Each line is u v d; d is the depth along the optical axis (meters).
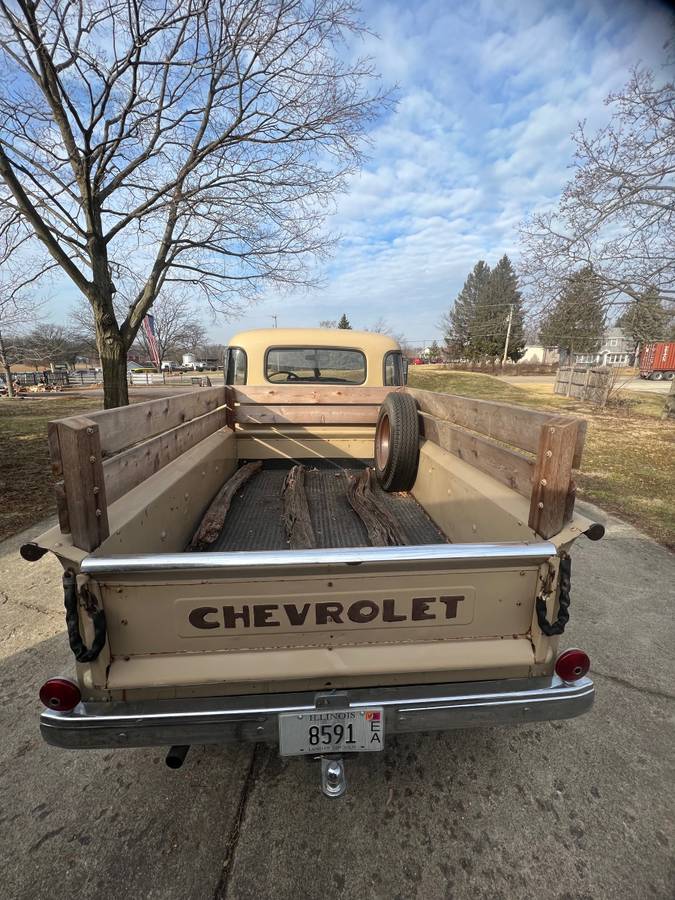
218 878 1.54
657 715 2.27
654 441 9.61
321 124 7.67
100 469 1.35
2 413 15.01
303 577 1.40
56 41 6.16
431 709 1.46
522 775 1.93
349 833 1.68
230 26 6.93
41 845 1.64
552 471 1.45
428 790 1.86
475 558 1.39
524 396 18.86
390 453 3.17
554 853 1.62
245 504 3.14
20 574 3.68
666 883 1.53
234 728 1.42
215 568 1.31
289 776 1.92
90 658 1.32
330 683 1.47
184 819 1.74
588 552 4.22
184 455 2.53
